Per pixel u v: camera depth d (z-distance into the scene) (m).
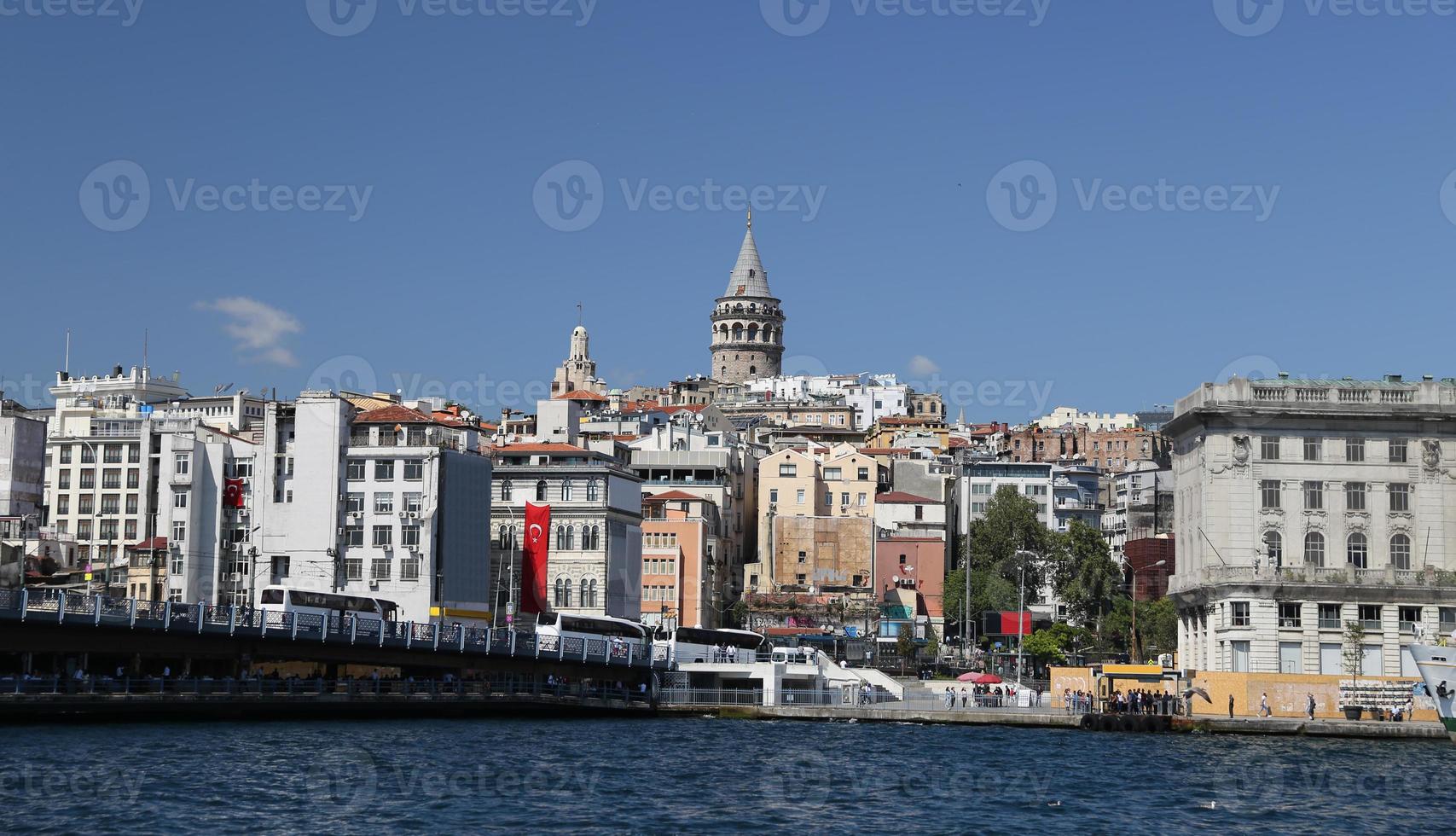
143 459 199.50
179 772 88.62
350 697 123.25
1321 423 154.75
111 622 113.06
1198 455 158.62
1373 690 131.12
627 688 140.62
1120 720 129.12
